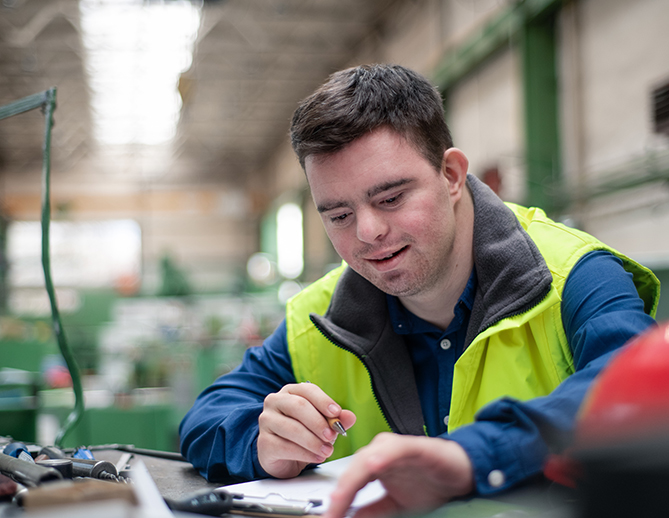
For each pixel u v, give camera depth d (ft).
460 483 1.53
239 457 2.41
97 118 40.40
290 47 31.60
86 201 51.11
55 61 31.99
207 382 15.51
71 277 39.88
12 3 25.38
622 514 0.98
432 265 2.49
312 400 2.26
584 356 2.10
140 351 15.90
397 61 27.76
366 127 2.25
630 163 13.83
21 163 49.65
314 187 2.41
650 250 13.65
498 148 19.08
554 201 16.07
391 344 2.89
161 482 2.50
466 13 20.93
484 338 2.55
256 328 20.79
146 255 51.42
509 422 1.65
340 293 2.96
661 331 1.12
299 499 1.90
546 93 16.65
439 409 2.90
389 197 2.33
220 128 44.19
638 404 1.02
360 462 1.43
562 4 16.06
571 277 2.52
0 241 26.32
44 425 12.12
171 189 52.75
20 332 17.54
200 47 30.91
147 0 25.72
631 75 13.91
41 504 1.28
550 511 1.28
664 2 12.87
